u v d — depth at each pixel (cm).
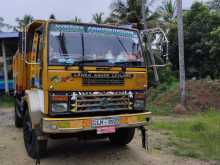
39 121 661
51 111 621
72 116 641
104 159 725
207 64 2758
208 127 1039
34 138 704
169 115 1438
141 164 693
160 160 722
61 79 626
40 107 659
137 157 741
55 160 716
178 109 1494
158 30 714
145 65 715
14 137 936
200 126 1045
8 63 2011
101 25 692
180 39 1565
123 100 684
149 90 1975
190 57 2878
